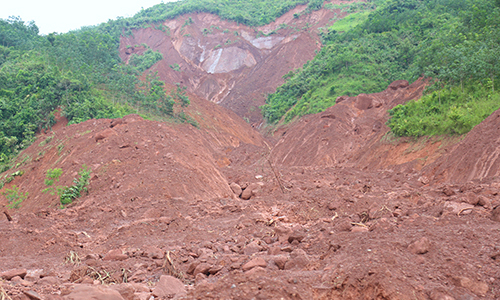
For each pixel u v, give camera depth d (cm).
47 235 1551
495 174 2306
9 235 1545
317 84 9362
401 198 1777
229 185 3173
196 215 2005
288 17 17025
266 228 1420
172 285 774
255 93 11819
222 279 661
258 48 15825
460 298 608
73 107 5566
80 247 1502
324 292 638
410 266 695
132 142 3428
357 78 8750
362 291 625
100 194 2764
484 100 3844
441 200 1512
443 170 2841
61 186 2955
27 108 5506
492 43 4756
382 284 610
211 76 13825
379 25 10756
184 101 7031
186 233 1541
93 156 3316
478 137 2766
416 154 3891
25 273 979
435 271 690
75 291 689
